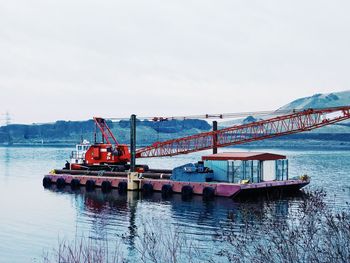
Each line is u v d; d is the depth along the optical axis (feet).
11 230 115.44
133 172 188.03
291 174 296.51
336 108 185.37
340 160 534.78
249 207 138.21
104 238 104.37
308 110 191.01
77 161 232.12
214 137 219.61
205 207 143.02
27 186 219.20
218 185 162.61
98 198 169.89
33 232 112.98
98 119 234.58
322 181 240.53
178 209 140.56
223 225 113.91
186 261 79.61
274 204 144.05
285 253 53.16
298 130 195.21
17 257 91.09
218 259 80.12
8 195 184.65
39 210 146.61
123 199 165.37
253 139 207.62
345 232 50.96
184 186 170.40
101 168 219.61
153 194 176.65
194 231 107.34
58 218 131.44
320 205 65.05
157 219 124.88
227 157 169.07
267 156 173.06
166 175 185.68
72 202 162.30
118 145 219.82
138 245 95.40
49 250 95.30
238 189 155.94
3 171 343.05
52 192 191.93
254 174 166.50
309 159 567.59
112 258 84.84
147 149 236.22
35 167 400.06
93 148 223.10
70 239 104.94
